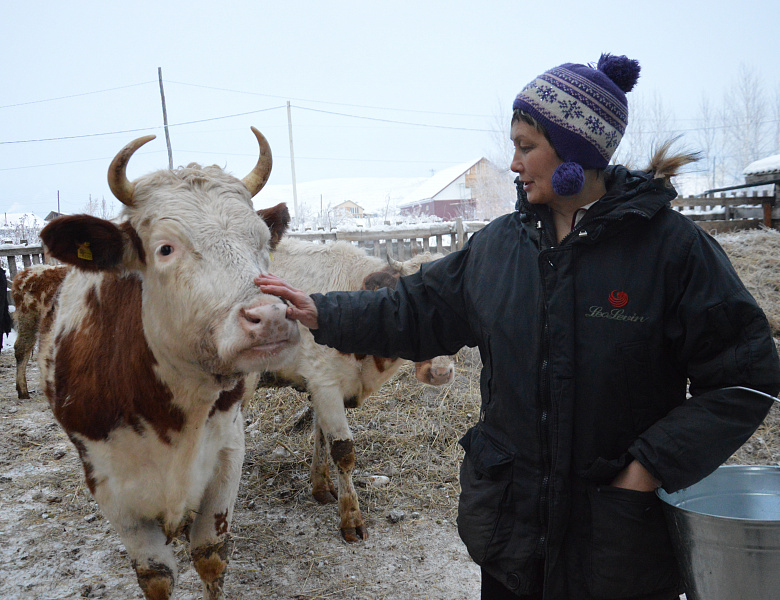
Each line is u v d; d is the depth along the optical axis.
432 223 10.09
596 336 1.58
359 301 1.99
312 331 2.00
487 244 1.88
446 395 5.38
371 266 4.07
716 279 1.51
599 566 1.56
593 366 1.58
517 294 1.71
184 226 1.96
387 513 3.80
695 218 11.73
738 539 1.37
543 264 1.65
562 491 1.60
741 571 1.38
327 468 4.07
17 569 3.26
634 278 1.57
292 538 3.58
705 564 1.44
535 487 1.65
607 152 1.64
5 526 3.72
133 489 2.31
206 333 1.90
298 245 4.25
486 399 1.81
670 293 1.56
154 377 2.15
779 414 4.78
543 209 1.75
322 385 3.67
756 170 11.70
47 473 4.48
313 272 4.10
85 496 4.11
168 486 2.31
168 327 2.00
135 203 2.07
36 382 7.19
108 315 2.31
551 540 1.60
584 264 1.61
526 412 1.66
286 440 4.92
